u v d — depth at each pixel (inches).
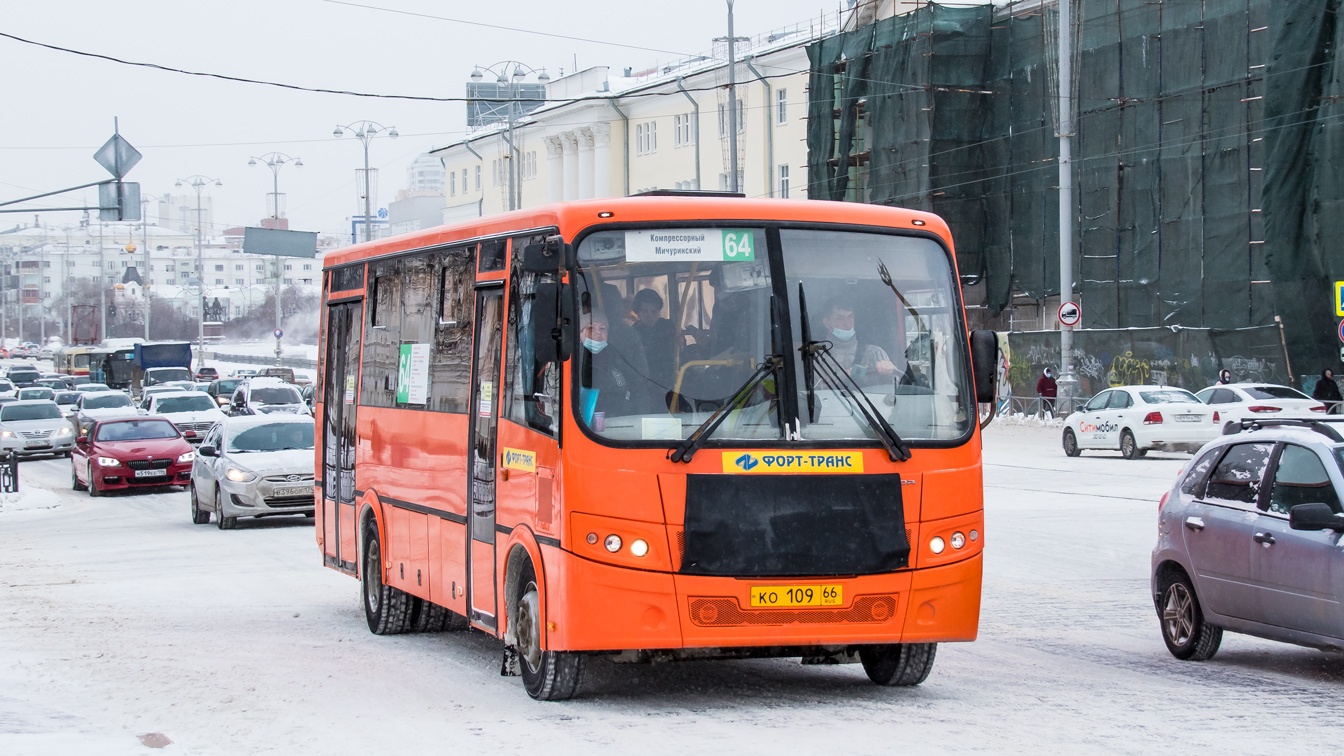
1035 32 1835.6
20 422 1792.6
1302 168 1387.8
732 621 307.7
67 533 890.1
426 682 371.9
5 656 418.6
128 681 374.0
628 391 312.7
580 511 307.1
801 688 358.3
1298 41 1374.3
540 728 306.3
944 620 321.4
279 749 287.4
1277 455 374.6
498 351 362.9
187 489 1252.5
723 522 307.6
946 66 1899.6
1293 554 352.2
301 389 2544.3
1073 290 1782.7
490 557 363.3
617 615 305.4
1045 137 1822.1
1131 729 298.0
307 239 2586.1
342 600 561.6
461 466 389.1
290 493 871.1
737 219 326.0
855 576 312.7
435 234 426.6
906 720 310.5
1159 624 457.7
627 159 2827.3
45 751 275.6
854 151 2128.4
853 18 2154.3
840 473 315.0
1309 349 1389.0
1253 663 391.5
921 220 339.0
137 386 3048.7
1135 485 965.2
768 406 315.6
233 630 480.7
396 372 459.8
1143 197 1657.2
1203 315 1566.2
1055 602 502.0
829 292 326.6
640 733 299.0
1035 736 291.0
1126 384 1640.0
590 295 316.2
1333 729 298.0
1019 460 1232.2
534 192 3181.6
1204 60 1565.0
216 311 6889.8
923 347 331.3
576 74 3021.7
